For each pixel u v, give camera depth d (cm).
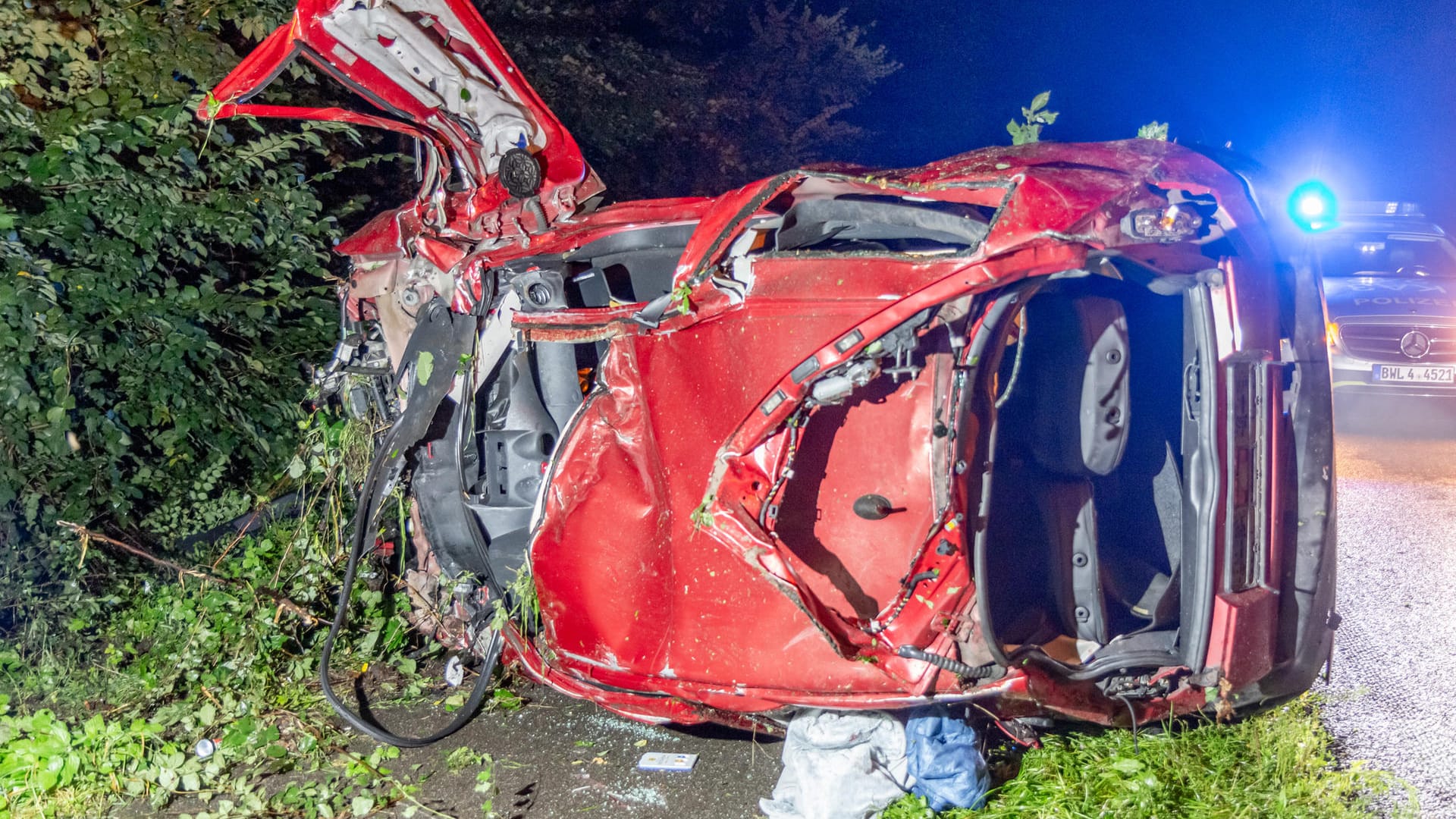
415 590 462
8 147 592
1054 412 330
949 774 304
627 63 1129
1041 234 274
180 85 671
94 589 510
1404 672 417
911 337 286
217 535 557
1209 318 308
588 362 431
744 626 315
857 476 303
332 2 408
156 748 379
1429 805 314
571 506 356
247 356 621
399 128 458
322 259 684
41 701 435
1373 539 590
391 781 357
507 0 1049
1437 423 897
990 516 306
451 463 427
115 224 592
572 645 369
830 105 1358
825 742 310
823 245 362
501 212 447
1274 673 332
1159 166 302
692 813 331
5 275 533
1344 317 875
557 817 334
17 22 624
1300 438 329
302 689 427
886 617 293
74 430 536
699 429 326
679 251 412
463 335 410
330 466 473
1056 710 305
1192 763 315
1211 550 306
